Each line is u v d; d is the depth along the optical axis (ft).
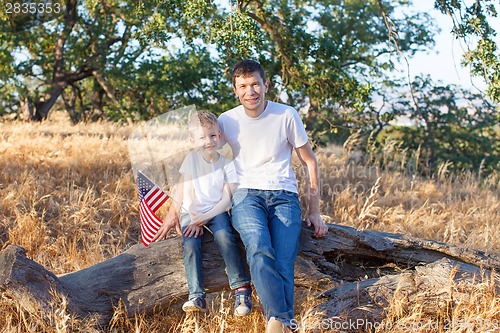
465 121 64.80
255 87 13.98
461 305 13.52
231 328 13.65
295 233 13.70
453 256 15.11
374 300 13.73
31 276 13.23
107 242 20.52
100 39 66.59
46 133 38.32
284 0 40.65
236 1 28.09
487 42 26.68
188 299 13.88
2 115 69.05
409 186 31.01
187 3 27.27
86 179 25.09
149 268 14.24
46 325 13.10
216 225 13.82
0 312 13.60
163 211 21.95
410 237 15.47
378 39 60.08
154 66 66.39
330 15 55.77
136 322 12.92
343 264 15.53
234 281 13.65
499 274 14.65
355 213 25.40
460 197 30.14
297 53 34.76
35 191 22.12
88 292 13.89
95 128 44.27
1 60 60.64
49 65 69.72
